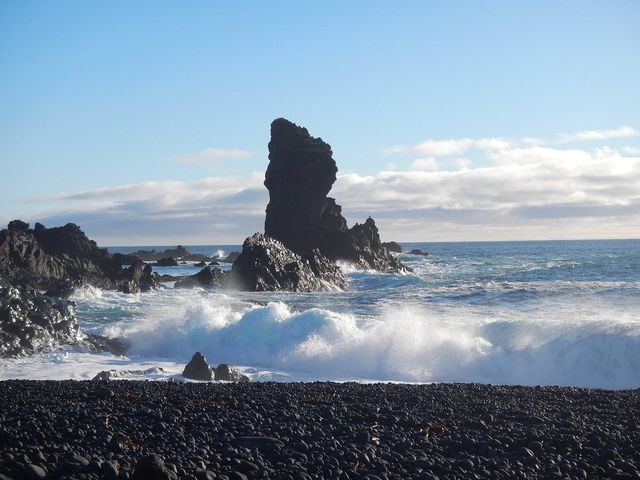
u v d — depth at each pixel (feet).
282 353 80.69
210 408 44.70
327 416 42.52
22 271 175.73
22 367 74.79
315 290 195.31
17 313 85.56
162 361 82.12
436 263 303.48
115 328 96.63
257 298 153.99
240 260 197.26
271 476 27.81
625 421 42.83
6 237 177.99
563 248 466.70
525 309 106.83
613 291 121.90
